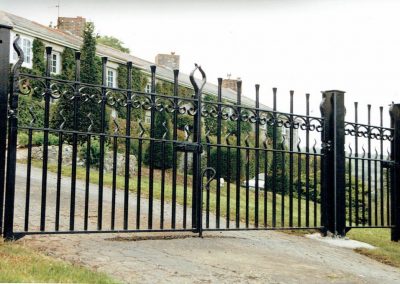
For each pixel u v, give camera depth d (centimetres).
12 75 502
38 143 1648
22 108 1823
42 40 2500
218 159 636
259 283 440
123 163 1631
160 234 650
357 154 753
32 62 2450
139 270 440
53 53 2588
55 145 1612
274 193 682
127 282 400
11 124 498
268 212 1063
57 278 372
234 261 512
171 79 2903
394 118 791
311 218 1041
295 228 694
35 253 451
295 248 634
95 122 1563
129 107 571
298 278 475
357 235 804
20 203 859
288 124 707
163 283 408
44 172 514
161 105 602
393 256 662
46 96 520
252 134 2086
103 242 548
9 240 493
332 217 735
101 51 2778
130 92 573
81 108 1481
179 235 627
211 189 1500
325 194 736
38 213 770
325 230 735
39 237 557
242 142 2072
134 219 784
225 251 557
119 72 2777
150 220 582
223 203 1108
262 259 539
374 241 765
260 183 1928
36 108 1870
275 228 668
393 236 778
